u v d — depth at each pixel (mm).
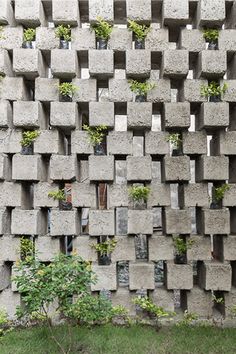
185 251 3420
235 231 3502
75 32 3494
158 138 3455
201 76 3502
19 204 3395
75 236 3418
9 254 3383
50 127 3531
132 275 3367
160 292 3395
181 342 2996
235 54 3525
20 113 3416
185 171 3422
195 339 3037
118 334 3111
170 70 3439
